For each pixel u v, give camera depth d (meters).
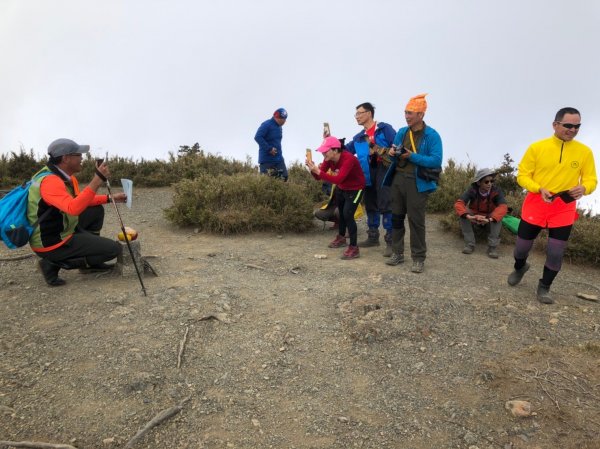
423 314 3.98
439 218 8.03
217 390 3.04
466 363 3.38
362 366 3.34
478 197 6.12
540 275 5.34
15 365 3.20
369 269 5.28
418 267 5.17
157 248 6.04
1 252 5.56
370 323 3.77
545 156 4.16
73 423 2.70
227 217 6.86
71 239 4.44
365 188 6.00
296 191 7.55
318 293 4.53
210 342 3.59
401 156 4.71
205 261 5.48
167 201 9.26
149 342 3.53
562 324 4.02
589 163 4.15
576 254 5.93
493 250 6.01
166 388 3.03
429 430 2.74
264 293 4.54
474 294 4.61
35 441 2.54
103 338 3.56
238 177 7.86
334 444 2.62
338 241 6.25
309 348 3.55
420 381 3.18
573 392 3.02
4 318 3.86
